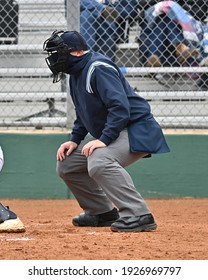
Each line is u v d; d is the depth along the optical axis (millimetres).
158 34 22016
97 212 14312
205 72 22016
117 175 12781
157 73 22344
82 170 13969
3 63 23047
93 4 21547
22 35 23156
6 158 21172
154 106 22250
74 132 13914
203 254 10633
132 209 12945
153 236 12477
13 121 22172
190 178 21344
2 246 11133
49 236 12484
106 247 11102
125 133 12875
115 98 12492
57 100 22234
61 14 23094
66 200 21141
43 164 21219
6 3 22781
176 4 21938
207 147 21281
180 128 22109
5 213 12938
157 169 21312
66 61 12773
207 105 22172
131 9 21984
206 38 22109
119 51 22312
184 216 17312
